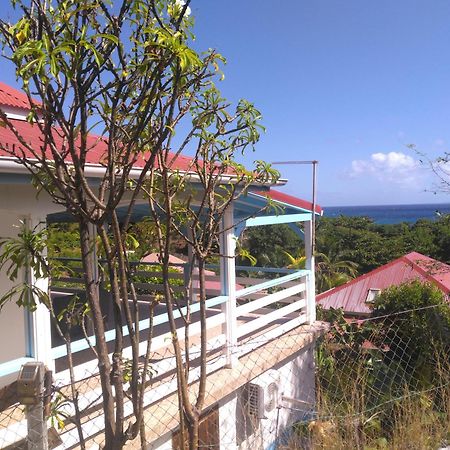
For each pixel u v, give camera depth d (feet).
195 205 16.17
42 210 13.87
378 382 25.00
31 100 6.40
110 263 7.59
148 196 8.93
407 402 17.43
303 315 29.60
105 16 6.88
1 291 17.40
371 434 16.63
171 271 33.14
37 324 13.34
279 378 22.79
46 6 6.59
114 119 6.87
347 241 132.87
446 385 18.45
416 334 28.25
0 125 6.97
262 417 21.36
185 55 6.39
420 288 32.07
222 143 9.41
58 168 6.94
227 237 21.52
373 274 58.70
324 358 28.09
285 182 21.84
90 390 15.67
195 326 20.66
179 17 7.36
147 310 27.48
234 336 22.13
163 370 17.95
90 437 14.55
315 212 29.78
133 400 7.95
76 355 19.66
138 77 6.92
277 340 26.32
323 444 15.92
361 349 27.55
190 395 18.29
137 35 7.10
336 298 55.93
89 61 6.54
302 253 73.51
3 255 8.52
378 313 32.40
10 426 12.97
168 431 16.66
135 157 7.23
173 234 10.28
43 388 8.93
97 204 7.04
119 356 7.80
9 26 6.66
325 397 19.44
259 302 24.68
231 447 20.90
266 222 24.84
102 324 7.79
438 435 16.34
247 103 9.43
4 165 11.21
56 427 13.55
